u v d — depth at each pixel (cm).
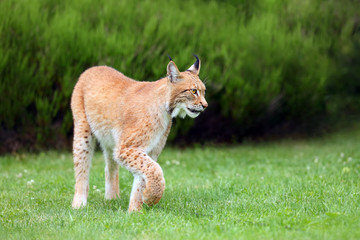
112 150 1753
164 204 1653
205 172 2500
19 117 2973
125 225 1360
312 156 2916
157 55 3017
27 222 1444
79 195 1712
